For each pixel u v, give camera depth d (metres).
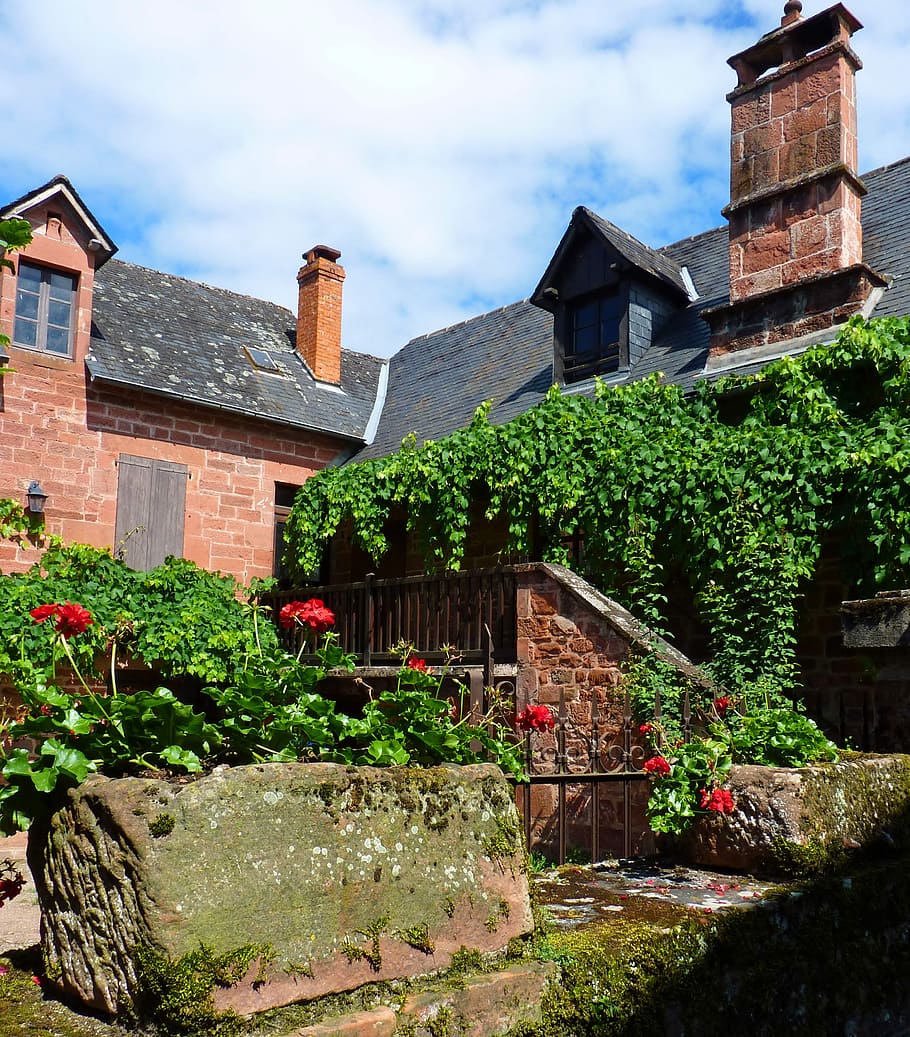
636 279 11.94
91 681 11.05
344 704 11.09
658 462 8.98
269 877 2.30
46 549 11.57
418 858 2.60
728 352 10.34
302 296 16.03
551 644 8.01
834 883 3.64
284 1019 2.25
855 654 8.23
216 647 11.14
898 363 8.11
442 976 2.57
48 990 2.50
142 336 13.57
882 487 7.39
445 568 11.72
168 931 2.13
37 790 2.50
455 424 13.57
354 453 14.94
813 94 10.05
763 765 4.19
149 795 2.24
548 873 3.99
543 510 9.93
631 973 2.79
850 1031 3.45
